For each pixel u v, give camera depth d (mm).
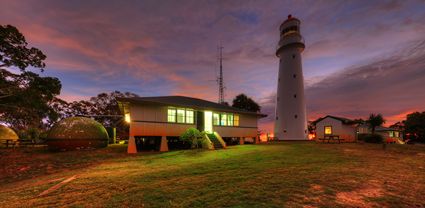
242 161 9625
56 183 6891
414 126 42062
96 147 17688
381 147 16984
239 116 21750
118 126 40375
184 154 12883
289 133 29438
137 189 5527
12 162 11961
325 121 29078
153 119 15898
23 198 5371
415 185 5676
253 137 22938
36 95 17312
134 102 14828
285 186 5434
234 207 4137
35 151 15789
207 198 4656
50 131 16688
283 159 10172
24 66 17453
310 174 6828
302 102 29625
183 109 17703
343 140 26172
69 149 16438
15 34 16672
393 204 4316
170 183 6016
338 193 4930
